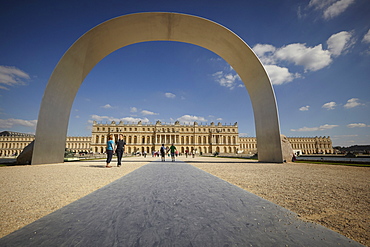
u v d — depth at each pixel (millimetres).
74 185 4785
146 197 3496
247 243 1767
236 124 92250
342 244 1752
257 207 2920
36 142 11773
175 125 89500
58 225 2199
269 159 15234
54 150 13266
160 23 14531
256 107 16672
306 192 4066
